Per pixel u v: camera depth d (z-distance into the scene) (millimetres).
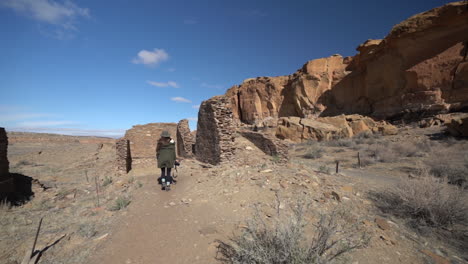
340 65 50062
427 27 30766
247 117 66688
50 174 16547
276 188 5508
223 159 8875
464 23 28547
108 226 4367
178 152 16062
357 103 43344
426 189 4785
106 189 8242
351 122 29234
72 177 15203
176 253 3242
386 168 10828
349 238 3205
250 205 4758
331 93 48938
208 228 3928
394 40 34469
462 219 4402
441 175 8227
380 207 5121
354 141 22359
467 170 8359
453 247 3705
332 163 13352
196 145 12523
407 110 31203
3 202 7859
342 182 6750
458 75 27594
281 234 2652
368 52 42125
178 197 5770
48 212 6180
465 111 25641
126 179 8539
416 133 22156
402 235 3936
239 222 4066
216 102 9188
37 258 3312
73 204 6879
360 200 5363
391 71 35531
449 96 28109
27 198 8859
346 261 2910
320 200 4984
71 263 3156
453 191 4855
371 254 3279
